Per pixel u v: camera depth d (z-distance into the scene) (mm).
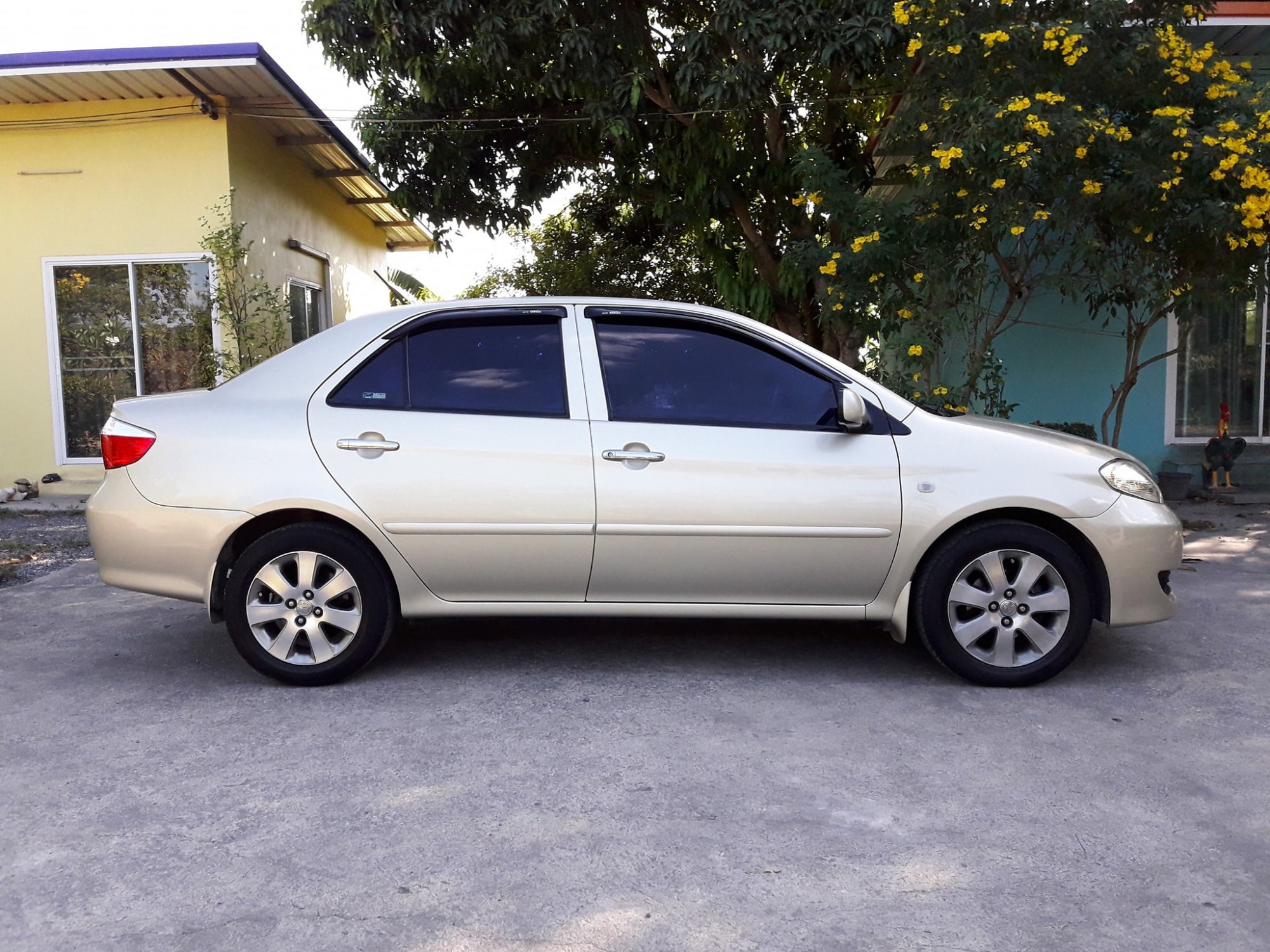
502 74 11047
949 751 3715
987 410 8961
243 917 2631
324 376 4504
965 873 2848
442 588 4473
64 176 11070
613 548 4375
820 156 8500
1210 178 7250
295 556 4422
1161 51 7594
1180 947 2498
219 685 4551
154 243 11117
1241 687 4457
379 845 3018
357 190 15367
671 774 3516
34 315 11242
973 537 4355
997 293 10062
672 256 18547
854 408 4227
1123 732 3910
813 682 4527
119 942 2516
